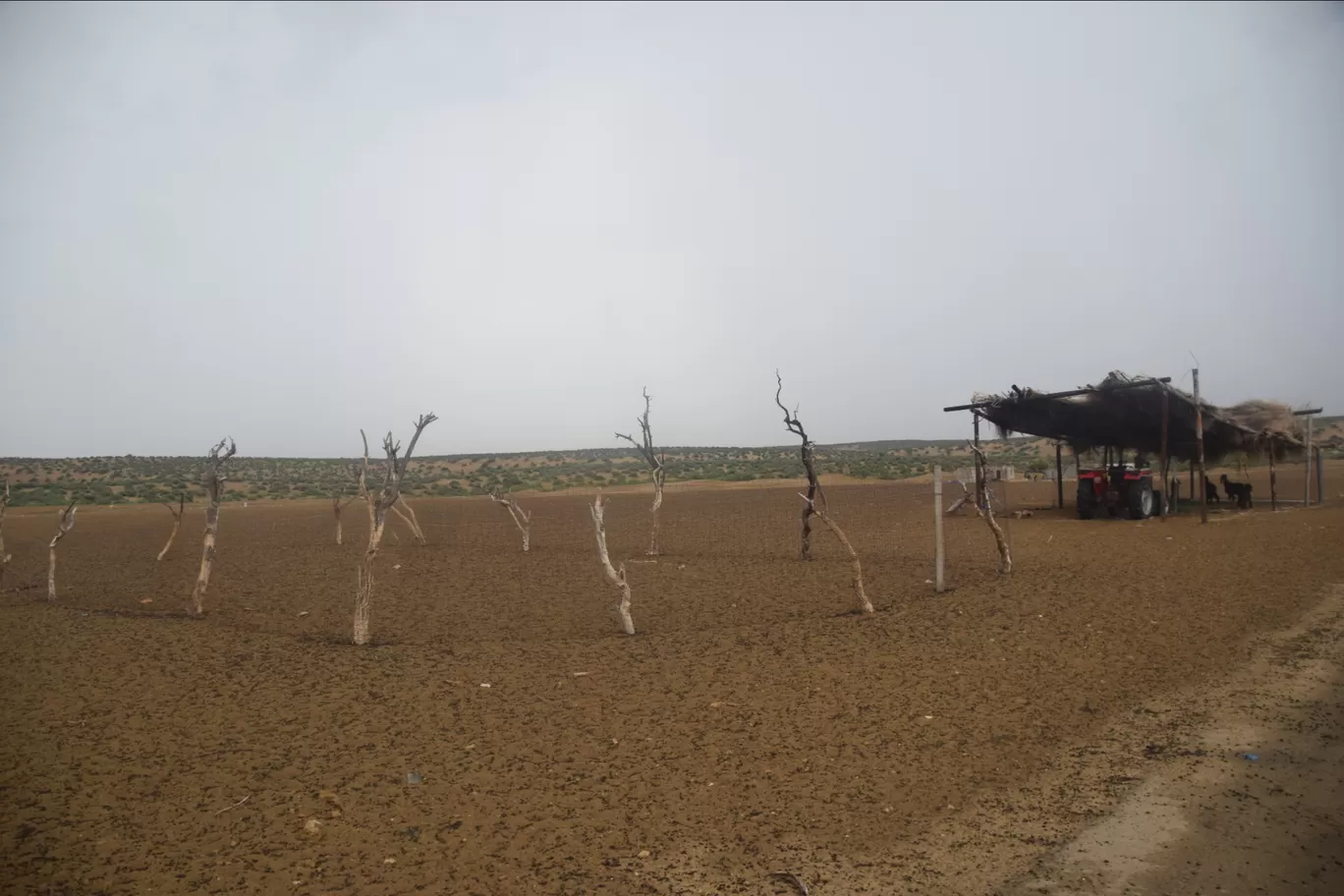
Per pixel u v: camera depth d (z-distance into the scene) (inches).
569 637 491.5
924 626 470.9
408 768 283.7
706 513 1489.9
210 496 588.7
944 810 240.1
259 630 530.6
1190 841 216.2
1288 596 517.0
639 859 217.2
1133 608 494.3
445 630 525.7
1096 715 314.2
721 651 433.4
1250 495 1203.2
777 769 272.2
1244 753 273.3
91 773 284.7
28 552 1087.0
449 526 1397.6
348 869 215.5
